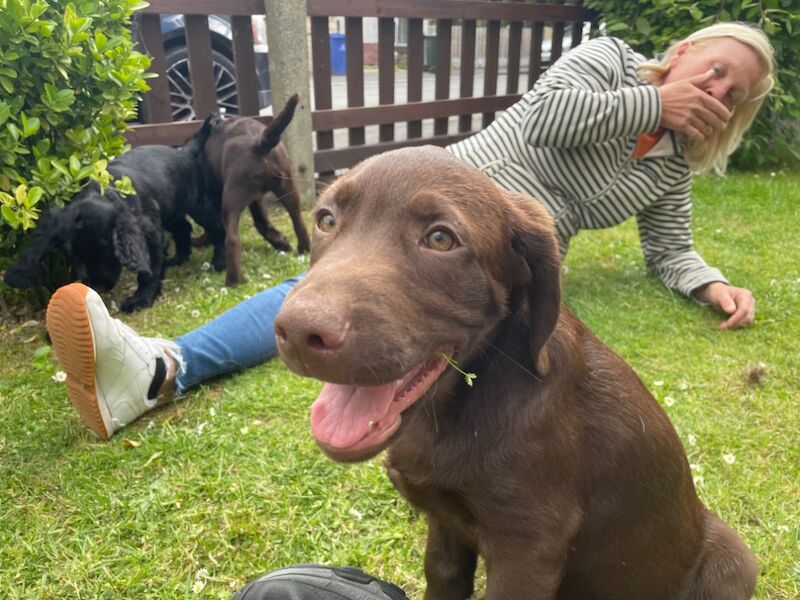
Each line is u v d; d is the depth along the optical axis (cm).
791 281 159
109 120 140
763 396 113
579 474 61
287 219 210
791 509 88
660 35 270
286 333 45
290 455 96
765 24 252
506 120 138
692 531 69
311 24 218
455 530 68
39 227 132
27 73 122
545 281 57
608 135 123
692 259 153
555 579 60
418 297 51
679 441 69
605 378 64
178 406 110
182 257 180
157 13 191
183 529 83
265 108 259
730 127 135
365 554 81
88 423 100
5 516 86
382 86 242
